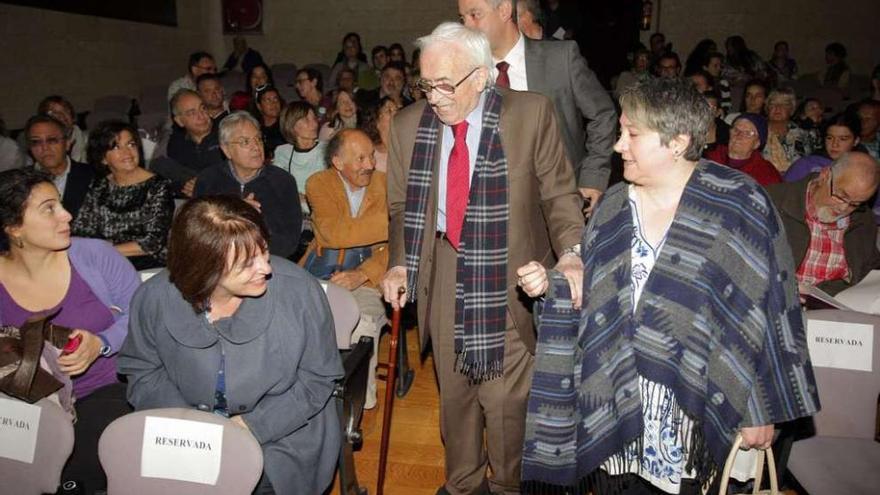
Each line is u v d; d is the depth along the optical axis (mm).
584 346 1531
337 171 2941
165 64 8914
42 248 1914
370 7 9719
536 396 1645
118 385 2107
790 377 1412
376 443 2674
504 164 1718
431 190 1788
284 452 1621
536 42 2271
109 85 7852
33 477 1561
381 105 3645
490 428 1972
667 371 1444
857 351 1825
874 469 1756
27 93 6695
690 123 1327
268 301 1565
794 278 1418
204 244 1399
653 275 1435
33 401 1630
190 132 4363
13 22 6484
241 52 9398
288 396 1624
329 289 2191
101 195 2967
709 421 1442
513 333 1866
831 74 8398
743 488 1984
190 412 1434
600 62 9336
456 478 2086
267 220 2934
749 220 1373
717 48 9180
